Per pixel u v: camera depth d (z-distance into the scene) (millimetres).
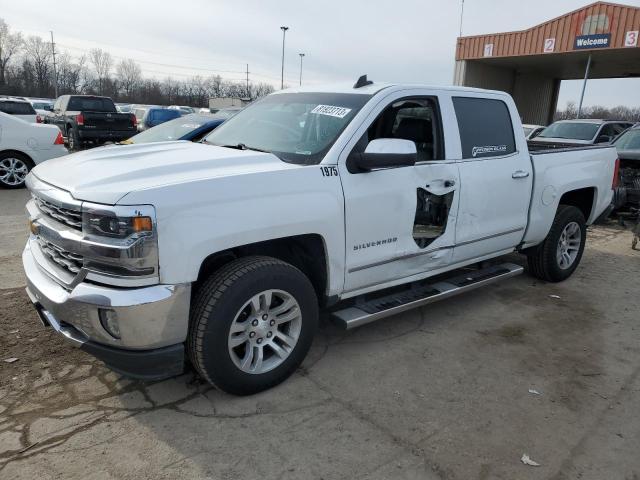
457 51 26281
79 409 3049
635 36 19875
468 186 4219
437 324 4473
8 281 4988
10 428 2854
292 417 3041
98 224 2658
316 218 3244
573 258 5770
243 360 3127
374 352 3906
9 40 77500
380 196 3594
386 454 2750
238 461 2660
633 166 9031
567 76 33031
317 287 3637
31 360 3557
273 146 3717
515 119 4816
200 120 9383
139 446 2746
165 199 2678
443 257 4242
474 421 3076
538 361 3869
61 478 2498
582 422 3111
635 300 5246
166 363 2865
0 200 9078
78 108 20344
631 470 2705
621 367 3824
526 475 2639
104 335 2758
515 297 5215
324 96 4027
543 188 5031
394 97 3822
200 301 2936
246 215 2939
